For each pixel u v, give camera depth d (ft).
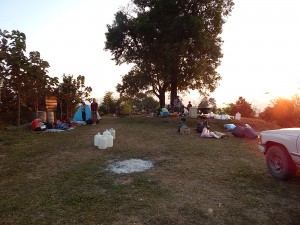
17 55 49.65
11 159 27.35
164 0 77.97
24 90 57.67
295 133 20.03
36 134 43.37
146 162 26.37
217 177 21.77
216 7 84.48
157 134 44.68
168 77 83.10
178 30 76.33
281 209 16.01
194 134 44.96
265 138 22.99
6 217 14.96
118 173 22.68
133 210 15.67
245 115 74.79
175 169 23.97
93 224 14.11
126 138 40.01
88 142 36.35
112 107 124.98
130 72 93.15
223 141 38.55
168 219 14.67
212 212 15.55
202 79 88.22
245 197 17.70
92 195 17.84
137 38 86.63
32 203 16.71
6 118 59.67
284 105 58.70
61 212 15.48
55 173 22.75
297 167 20.16
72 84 76.13
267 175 22.39
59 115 75.25
